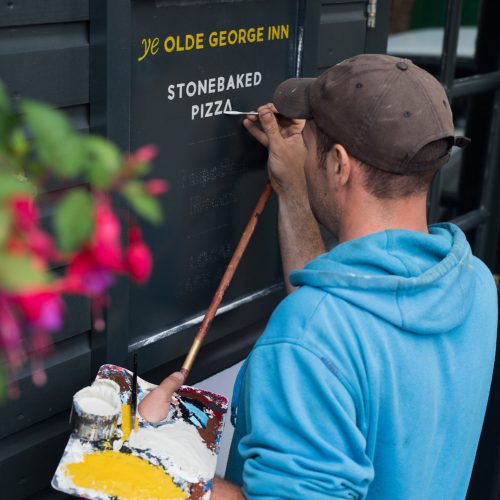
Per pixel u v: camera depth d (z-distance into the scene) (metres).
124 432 1.57
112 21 1.68
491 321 1.52
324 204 1.49
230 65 2.12
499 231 4.47
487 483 2.77
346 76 1.39
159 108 1.95
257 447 1.32
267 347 1.33
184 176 2.07
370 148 1.36
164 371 2.22
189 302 2.20
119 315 1.91
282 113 1.56
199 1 1.98
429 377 1.38
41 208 1.61
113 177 0.63
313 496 1.24
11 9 1.54
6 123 0.65
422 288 1.36
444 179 3.80
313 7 2.30
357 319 1.32
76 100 1.72
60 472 1.45
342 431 1.28
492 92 3.71
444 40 3.25
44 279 0.62
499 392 2.67
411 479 1.40
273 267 2.49
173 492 1.46
